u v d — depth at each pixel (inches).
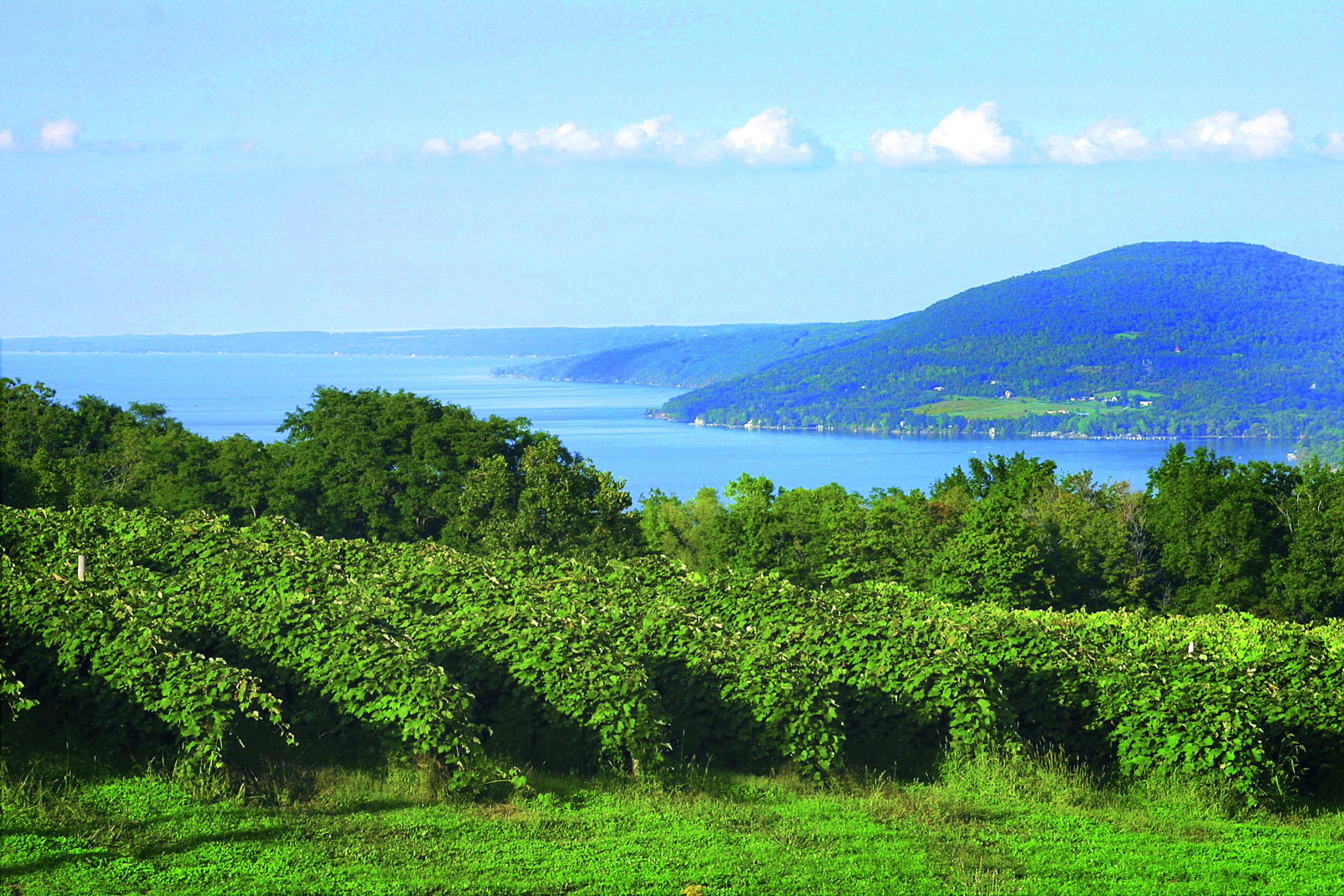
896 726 618.5
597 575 919.0
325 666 551.8
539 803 493.4
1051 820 509.4
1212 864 451.8
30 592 589.3
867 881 418.6
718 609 839.7
